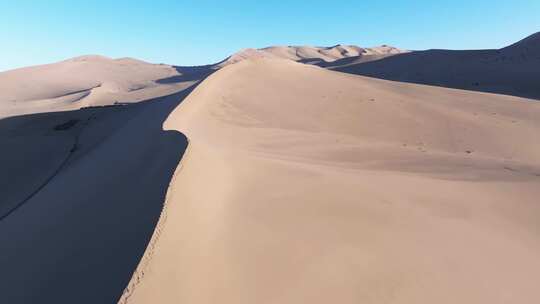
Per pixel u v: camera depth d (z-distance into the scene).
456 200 15.02
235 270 8.67
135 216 10.41
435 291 9.12
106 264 8.40
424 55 114.94
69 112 47.28
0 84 132.75
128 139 24.25
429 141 34.09
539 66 86.19
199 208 10.56
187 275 7.78
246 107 36.31
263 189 13.53
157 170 14.09
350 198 13.48
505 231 12.88
